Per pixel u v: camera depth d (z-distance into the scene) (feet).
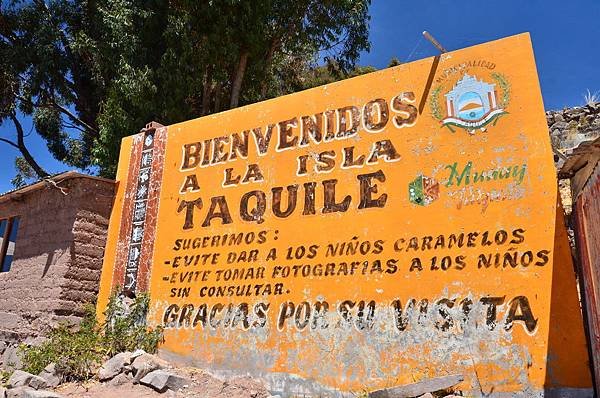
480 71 24.39
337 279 25.55
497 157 22.98
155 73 56.24
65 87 67.67
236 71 61.98
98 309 33.91
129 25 56.59
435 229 23.59
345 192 26.66
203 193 32.09
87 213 35.70
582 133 34.55
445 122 24.67
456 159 23.94
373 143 26.53
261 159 30.32
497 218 22.31
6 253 42.09
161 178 34.37
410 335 22.86
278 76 76.89
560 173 21.02
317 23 65.67
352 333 24.35
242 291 28.48
